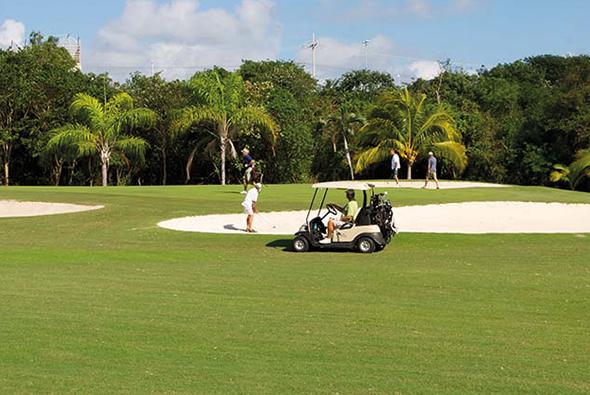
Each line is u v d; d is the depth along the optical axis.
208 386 7.54
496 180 62.00
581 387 7.59
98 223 24.41
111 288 13.08
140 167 61.59
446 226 24.59
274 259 17.19
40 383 7.61
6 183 58.16
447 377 7.89
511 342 9.38
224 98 54.03
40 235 21.89
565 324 10.42
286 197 32.56
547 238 20.88
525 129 61.69
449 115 58.50
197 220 25.08
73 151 54.03
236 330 9.91
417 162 61.41
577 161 55.16
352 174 60.47
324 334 9.73
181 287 13.23
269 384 7.62
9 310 11.09
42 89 57.00
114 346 9.05
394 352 8.88
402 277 14.42
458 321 10.55
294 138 59.75
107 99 59.41
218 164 58.97
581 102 58.41
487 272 15.08
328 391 7.41
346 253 18.28
